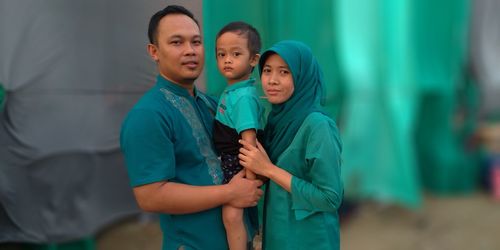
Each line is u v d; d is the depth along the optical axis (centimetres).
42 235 326
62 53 308
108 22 291
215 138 188
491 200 542
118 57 295
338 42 444
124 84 298
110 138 333
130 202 373
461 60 568
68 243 349
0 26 298
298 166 181
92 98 316
